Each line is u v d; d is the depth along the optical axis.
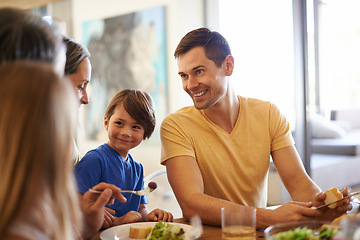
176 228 1.10
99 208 1.04
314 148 3.54
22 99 0.61
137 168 1.72
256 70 3.80
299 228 0.88
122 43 4.84
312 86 3.49
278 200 3.60
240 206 1.22
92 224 1.05
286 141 1.67
